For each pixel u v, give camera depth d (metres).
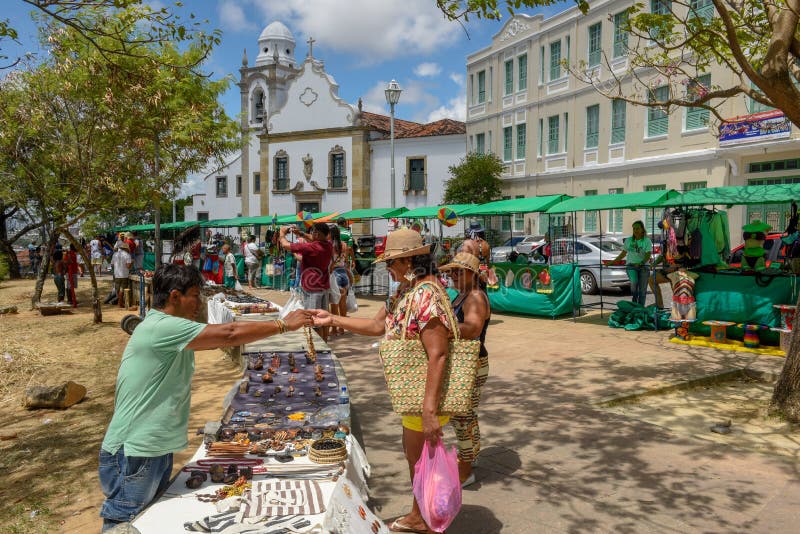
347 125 38.47
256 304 10.80
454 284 4.15
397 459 5.01
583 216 24.73
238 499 3.14
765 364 7.82
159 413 2.96
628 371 7.60
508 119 29.09
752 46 9.58
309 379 5.95
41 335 11.65
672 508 4.04
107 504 3.00
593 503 4.13
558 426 5.68
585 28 24.00
